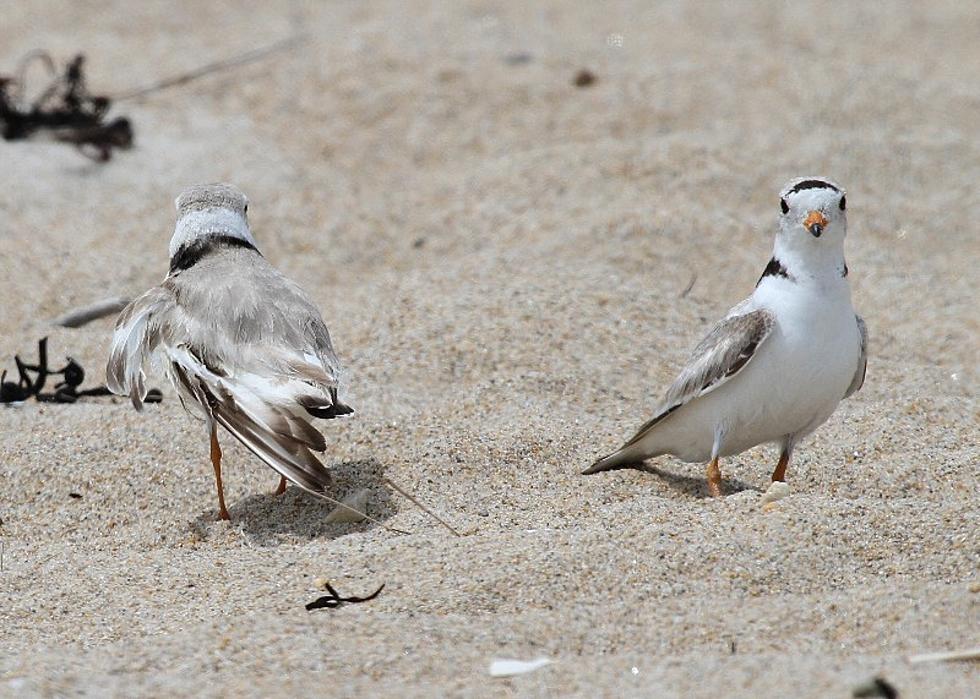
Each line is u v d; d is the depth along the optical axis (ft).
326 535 30.14
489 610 25.45
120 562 29.14
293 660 23.48
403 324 41.11
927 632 23.97
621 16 72.28
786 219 29.30
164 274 45.60
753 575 26.32
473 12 71.41
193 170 52.70
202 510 31.91
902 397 37.83
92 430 35.12
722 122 56.29
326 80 60.54
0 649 24.99
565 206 49.52
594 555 27.02
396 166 54.44
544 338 39.93
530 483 32.27
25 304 43.60
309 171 53.62
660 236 47.03
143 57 63.62
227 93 59.77
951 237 48.96
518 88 59.47
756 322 29.30
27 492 32.65
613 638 24.31
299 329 30.53
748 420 30.22
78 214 49.01
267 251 47.93
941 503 29.17
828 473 32.63
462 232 48.96
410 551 28.04
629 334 40.55
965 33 71.87
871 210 50.29
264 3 72.59
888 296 44.93
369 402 36.47
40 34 66.85
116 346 31.58
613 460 32.40
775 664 22.54
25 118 53.78
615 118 56.85
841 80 60.34
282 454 28.14
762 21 72.43
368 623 24.71
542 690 22.29
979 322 43.01
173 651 23.94
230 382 29.63
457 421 35.40
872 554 27.12
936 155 53.93
